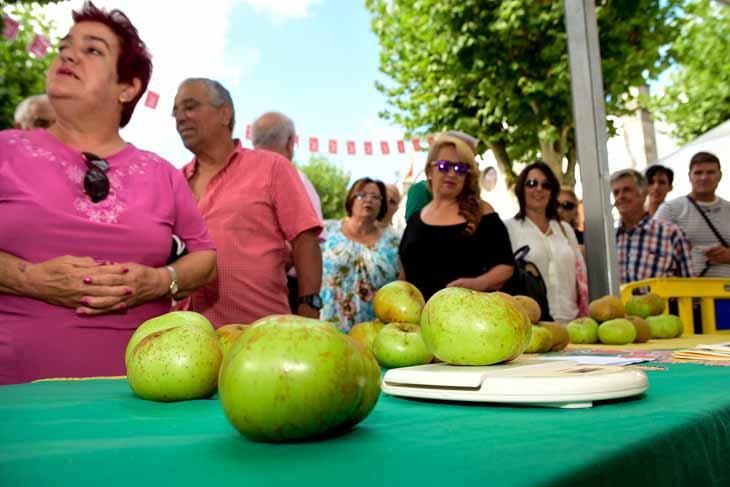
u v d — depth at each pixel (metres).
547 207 3.88
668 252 4.36
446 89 9.77
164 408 0.97
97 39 1.97
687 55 10.95
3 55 9.21
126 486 0.52
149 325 1.18
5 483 0.54
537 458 0.57
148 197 1.99
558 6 8.30
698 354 1.62
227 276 2.77
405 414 0.87
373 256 4.12
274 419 0.65
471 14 8.82
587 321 2.31
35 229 1.80
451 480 0.51
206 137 2.92
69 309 1.75
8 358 1.70
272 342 0.68
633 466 0.60
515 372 0.96
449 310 1.09
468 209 3.11
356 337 1.58
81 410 0.95
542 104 8.95
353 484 0.51
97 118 2.00
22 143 1.88
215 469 0.57
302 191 2.98
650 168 5.70
